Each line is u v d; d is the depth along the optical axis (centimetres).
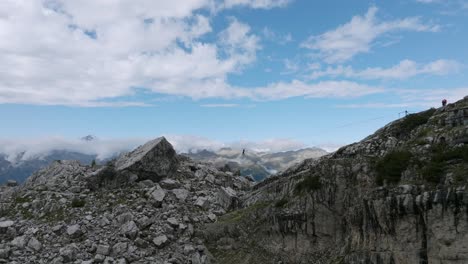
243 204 5828
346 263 3850
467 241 3000
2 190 7369
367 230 3753
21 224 5378
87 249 4816
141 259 4700
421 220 3325
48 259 4678
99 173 6175
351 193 4203
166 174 6544
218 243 5153
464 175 3225
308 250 4359
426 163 3634
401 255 3400
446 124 3931
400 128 4506
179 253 4906
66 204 5712
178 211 5638
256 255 4759
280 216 4647
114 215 5425
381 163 3972
